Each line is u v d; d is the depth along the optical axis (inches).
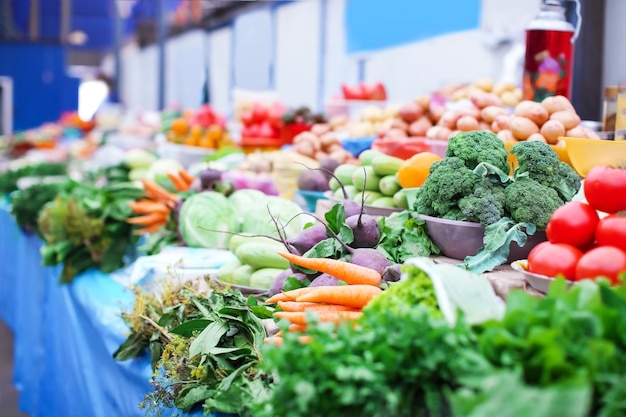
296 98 366.6
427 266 64.6
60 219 155.2
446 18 237.8
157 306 100.7
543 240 81.1
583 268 63.5
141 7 621.6
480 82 144.1
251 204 128.0
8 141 422.6
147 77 699.4
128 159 217.2
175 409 78.4
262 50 404.5
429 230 89.4
